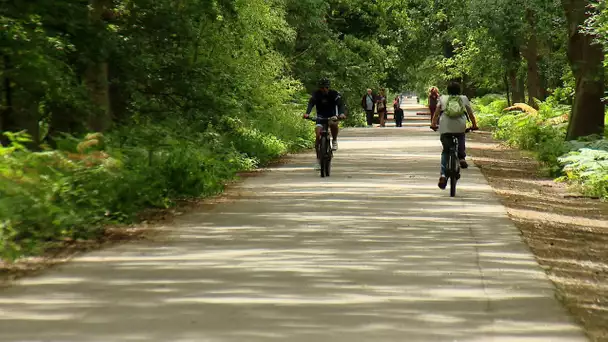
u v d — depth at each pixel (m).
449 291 39.22
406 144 156.12
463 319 33.94
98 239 54.69
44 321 33.41
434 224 61.34
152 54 97.81
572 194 87.38
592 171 89.69
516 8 165.50
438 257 48.09
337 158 124.56
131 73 94.56
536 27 155.00
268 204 72.75
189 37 98.44
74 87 80.75
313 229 58.66
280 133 144.75
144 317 34.03
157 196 70.94
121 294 38.28
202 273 43.16
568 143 111.69
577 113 120.75
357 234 56.47
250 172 104.81
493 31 170.88
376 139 172.12
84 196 61.47
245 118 125.06
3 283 40.81
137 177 69.62
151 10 94.38
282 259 47.19
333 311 35.06
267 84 139.25
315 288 39.56
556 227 64.06
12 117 78.00
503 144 160.50
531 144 145.50
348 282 40.97
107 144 78.19
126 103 98.94
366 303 36.56
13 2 72.44
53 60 75.88
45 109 82.62
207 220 63.25
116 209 63.50
